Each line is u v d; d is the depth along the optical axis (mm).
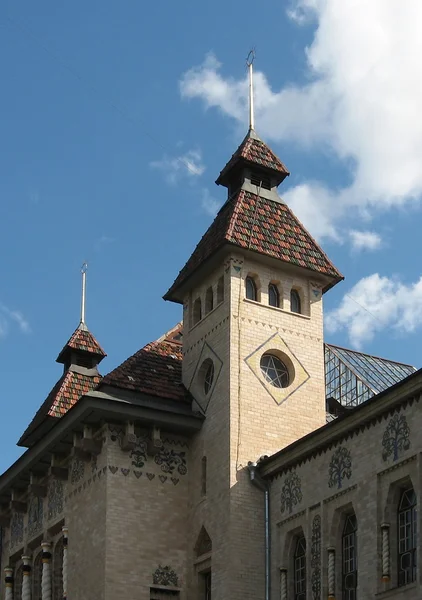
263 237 42375
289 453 36875
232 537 37062
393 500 31891
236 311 40750
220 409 39750
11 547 48469
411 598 29766
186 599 38875
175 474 40562
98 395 39469
